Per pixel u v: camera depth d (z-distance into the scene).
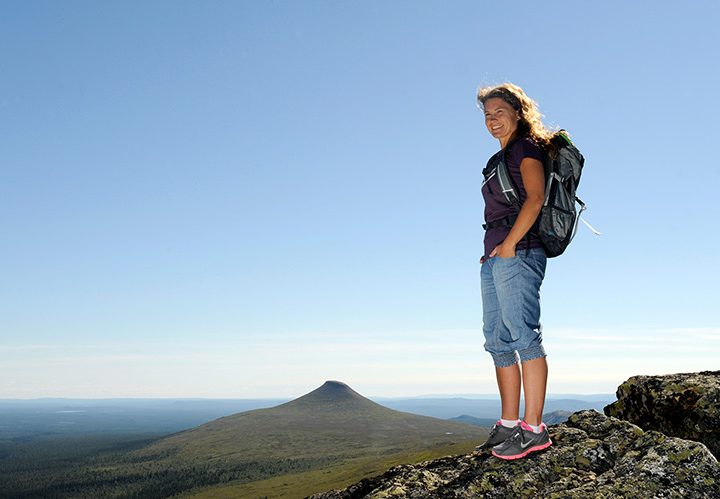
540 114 3.12
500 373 3.14
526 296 2.92
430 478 3.00
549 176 2.91
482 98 3.19
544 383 2.95
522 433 2.94
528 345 2.94
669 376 3.70
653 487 2.51
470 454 3.18
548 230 2.91
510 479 2.81
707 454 2.62
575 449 2.92
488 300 3.14
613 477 2.63
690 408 3.38
